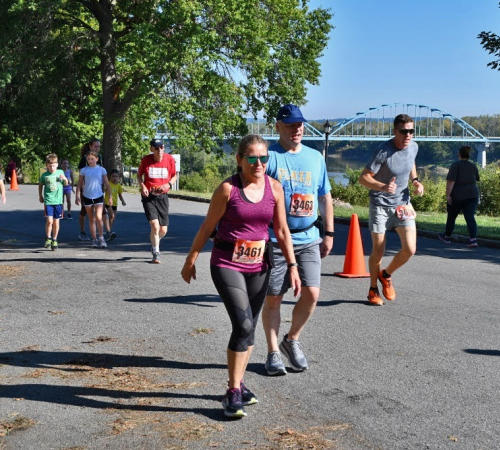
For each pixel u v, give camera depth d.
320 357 6.00
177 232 16.28
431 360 5.93
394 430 4.38
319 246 5.82
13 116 48.16
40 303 8.27
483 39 19.53
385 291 8.22
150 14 35.50
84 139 44.62
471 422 4.52
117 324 7.18
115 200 14.97
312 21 47.72
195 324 7.18
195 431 4.36
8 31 36.12
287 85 44.78
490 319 7.53
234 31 36.94
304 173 5.54
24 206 24.28
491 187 25.67
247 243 4.62
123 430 4.39
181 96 37.78
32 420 4.58
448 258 12.56
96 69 42.19
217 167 69.38
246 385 5.25
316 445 4.14
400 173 7.87
